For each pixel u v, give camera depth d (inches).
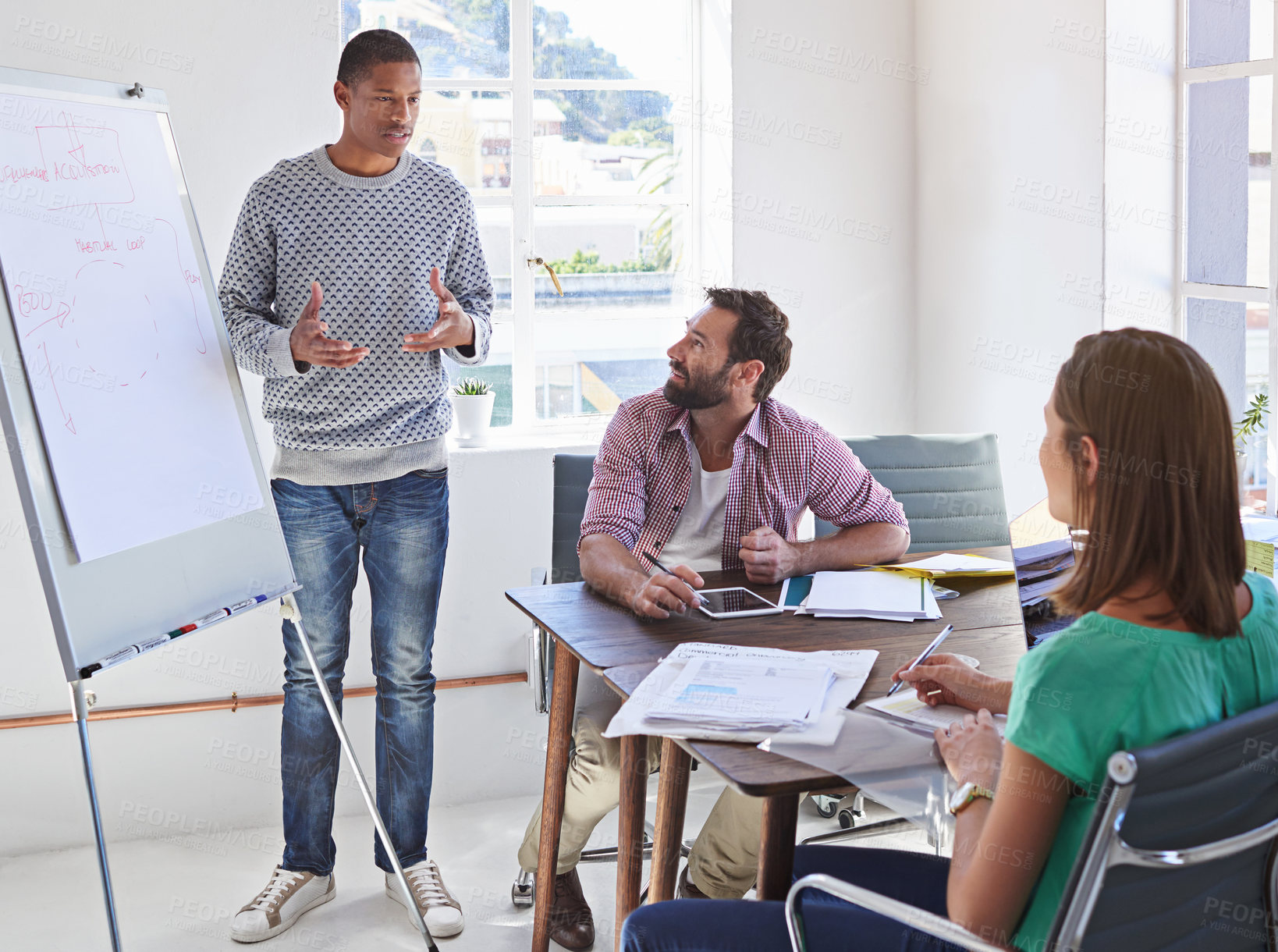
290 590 84.4
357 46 87.7
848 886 44.8
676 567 80.5
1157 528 41.3
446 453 97.2
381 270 91.0
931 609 73.9
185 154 106.0
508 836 110.6
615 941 90.9
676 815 64.7
